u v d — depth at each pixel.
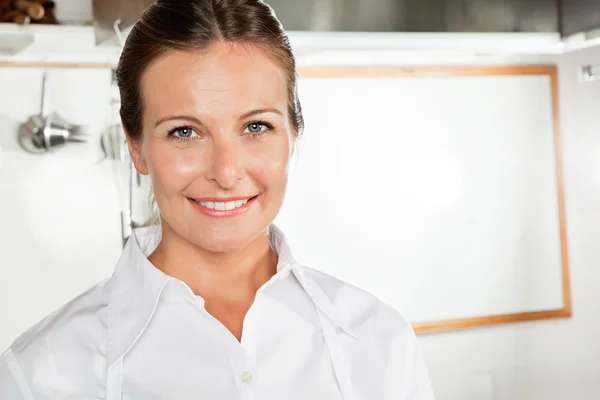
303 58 2.14
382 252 2.23
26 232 2.02
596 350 2.45
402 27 1.49
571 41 1.57
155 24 0.74
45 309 2.04
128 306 0.83
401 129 2.23
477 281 2.31
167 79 0.73
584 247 2.43
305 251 2.17
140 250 0.85
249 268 0.87
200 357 0.81
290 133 0.81
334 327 0.88
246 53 0.74
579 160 2.41
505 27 1.53
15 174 2.01
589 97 2.41
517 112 2.33
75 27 1.72
